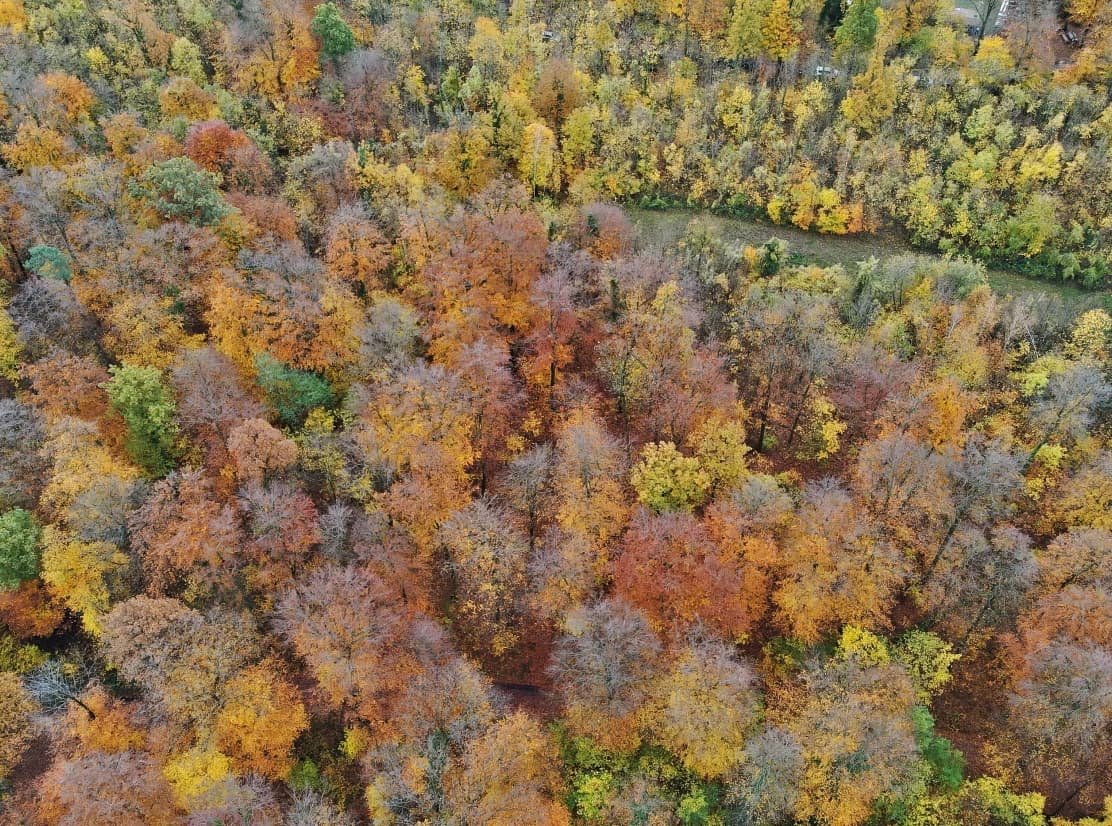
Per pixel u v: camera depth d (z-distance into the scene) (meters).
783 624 69.00
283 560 66.69
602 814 59.72
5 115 96.31
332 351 78.31
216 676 60.44
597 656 59.91
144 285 79.75
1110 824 57.41
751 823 57.91
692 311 84.44
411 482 69.12
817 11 118.06
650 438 81.94
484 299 83.38
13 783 62.25
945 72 112.50
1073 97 106.50
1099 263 99.88
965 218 102.38
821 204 106.88
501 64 115.62
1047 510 77.12
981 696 68.50
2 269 87.56
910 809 59.78
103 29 114.56
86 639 70.56
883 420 78.06
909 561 71.62
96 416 73.81
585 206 99.50
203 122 94.25
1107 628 61.72
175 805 57.09
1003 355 88.94
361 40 118.50
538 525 75.62
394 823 56.00
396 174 95.50
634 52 120.00
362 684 60.59
